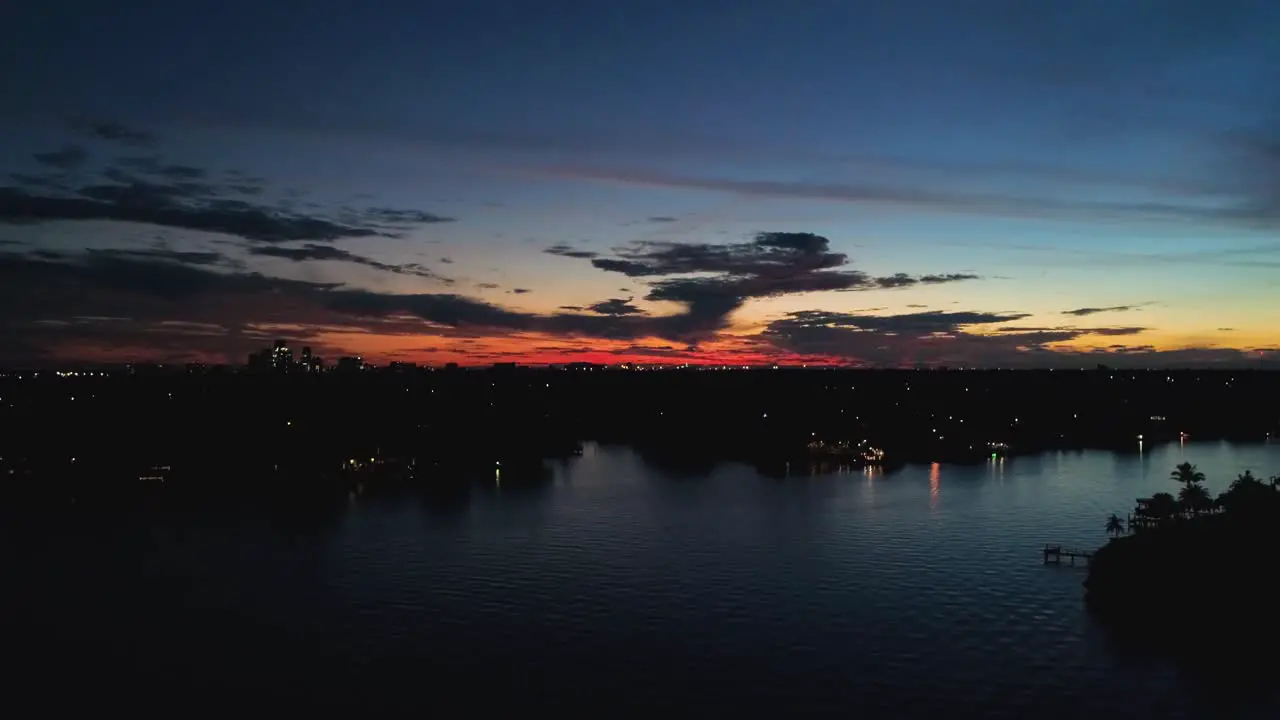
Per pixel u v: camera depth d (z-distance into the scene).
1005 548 179.25
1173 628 126.31
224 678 113.06
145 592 151.62
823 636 125.12
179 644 125.50
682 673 112.56
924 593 145.50
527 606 140.75
